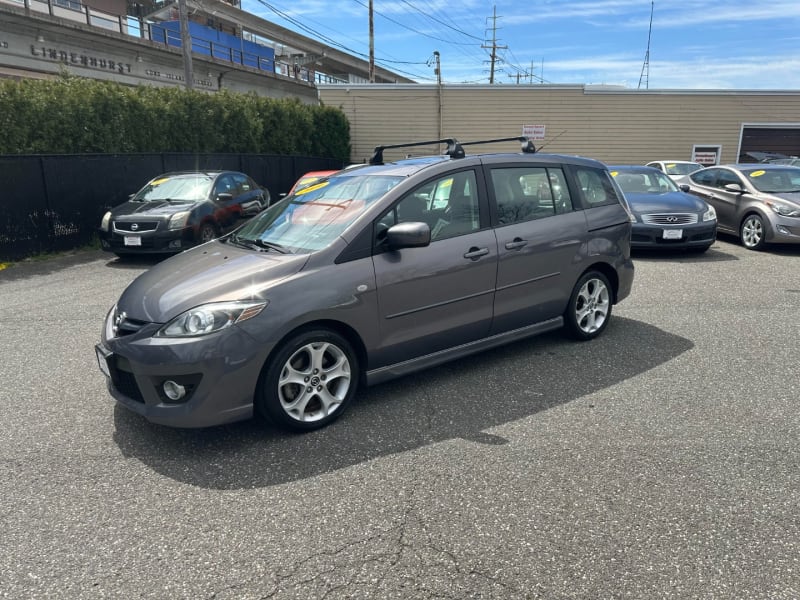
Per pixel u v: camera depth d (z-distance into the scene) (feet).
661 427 11.73
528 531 8.55
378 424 12.06
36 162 33.55
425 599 7.25
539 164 15.79
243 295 10.91
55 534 8.64
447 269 13.28
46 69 74.02
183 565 7.95
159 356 10.52
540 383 14.08
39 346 17.39
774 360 15.40
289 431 11.73
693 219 29.27
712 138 83.25
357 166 15.99
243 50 127.54
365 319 12.12
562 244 15.65
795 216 30.60
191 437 11.61
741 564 7.80
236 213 35.94
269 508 9.23
